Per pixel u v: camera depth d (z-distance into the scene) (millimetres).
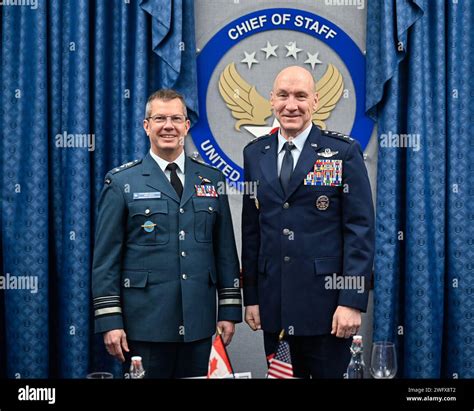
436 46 3119
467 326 3166
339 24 3207
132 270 2492
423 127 3100
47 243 3109
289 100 2477
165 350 2496
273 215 2533
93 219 3145
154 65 3131
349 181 2486
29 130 3092
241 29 3201
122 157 3107
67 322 3088
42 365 3102
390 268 3109
